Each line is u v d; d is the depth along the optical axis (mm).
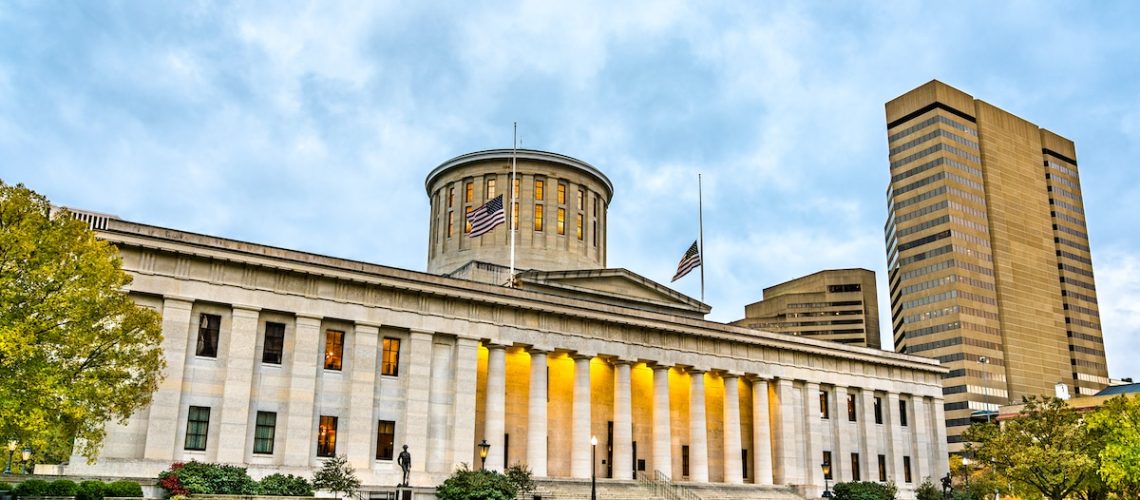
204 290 46000
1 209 31125
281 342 48094
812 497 65438
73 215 38938
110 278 32969
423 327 51906
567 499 50594
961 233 165500
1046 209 182500
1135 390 102562
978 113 177375
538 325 56375
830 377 71062
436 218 78688
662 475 59312
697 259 68688
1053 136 190250
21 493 34281
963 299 161000
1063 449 56281
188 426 44500
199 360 45500
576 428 56750
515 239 73375
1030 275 173375
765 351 67562
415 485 48938
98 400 32219
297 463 46344
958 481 96312
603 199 80875
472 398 52469
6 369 29625
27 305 30578
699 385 63250
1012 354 163625
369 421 48906
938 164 168875
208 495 38969
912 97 176375
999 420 104625
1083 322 179625
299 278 48844
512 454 57000
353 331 50000
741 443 67625
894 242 178625
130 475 41781
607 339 59156
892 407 74562
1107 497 55500
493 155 75375
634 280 67875
